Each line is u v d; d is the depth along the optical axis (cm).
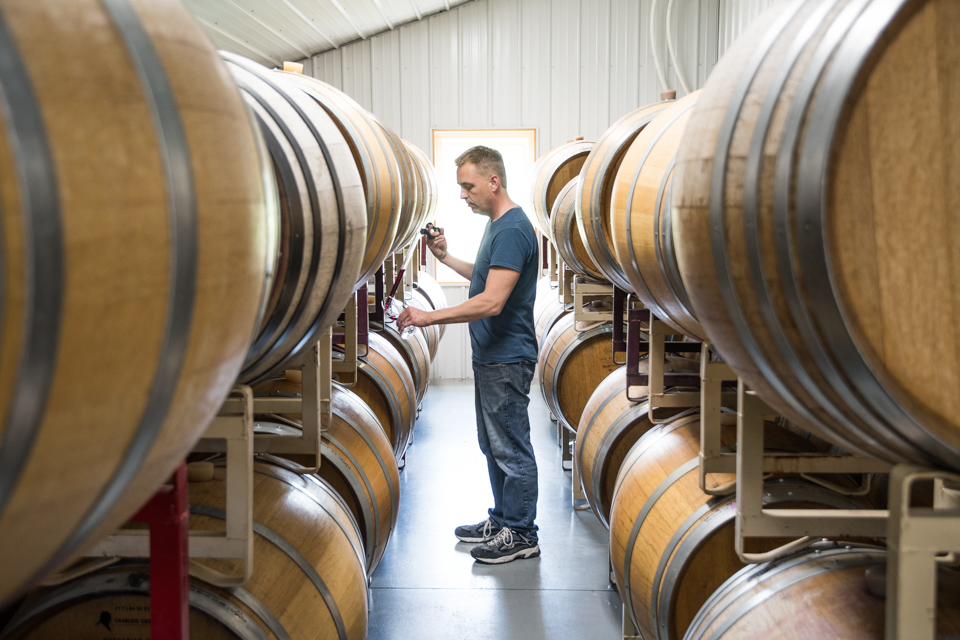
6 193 54
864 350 92
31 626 154
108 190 61
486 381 384
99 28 66
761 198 102
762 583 163
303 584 177
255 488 195
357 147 239
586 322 449
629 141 274
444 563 392
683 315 194
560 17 878
